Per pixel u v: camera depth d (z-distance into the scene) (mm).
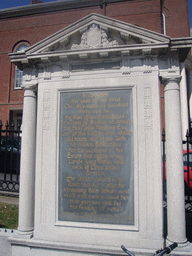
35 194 4395
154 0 17688
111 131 4273
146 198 4000
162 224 3914
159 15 17562
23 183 4492
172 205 3943
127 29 4188
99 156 4258
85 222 4176
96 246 3955
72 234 4145
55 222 4246
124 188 4109
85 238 4086
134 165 4094
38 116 4547
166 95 4250
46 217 4297
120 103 4309
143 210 3986
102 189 4184
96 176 4227
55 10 19812
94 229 4094
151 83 4230
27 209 4441
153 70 4258
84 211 4203
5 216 5852
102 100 4379
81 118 4414
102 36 4379
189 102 18000
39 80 4645
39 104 4578
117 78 4348
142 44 4082
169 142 4090
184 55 4375
